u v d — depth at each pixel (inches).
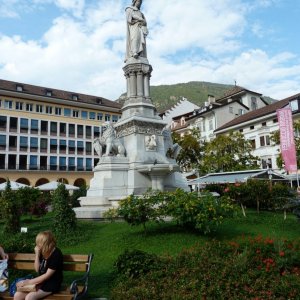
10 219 459.2
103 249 342.6
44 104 2086.6
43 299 188.2
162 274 216.7
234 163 1337.4
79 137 2208.4
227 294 181.5
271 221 493.7
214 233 382.6
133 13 676.1
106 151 587.8
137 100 631.2
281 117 850.8
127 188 557.0
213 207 352.2
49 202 708.0
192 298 179.9
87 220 505.7
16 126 1980.8
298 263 210.1
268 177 844.0
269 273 199.5
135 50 656.4
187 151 1368.1
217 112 1967.3
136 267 230.2
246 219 499.8
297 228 448.1
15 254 220.5
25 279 200.8
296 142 1120.8
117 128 629.6
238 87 2288.4
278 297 177.6
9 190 493.0
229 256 227.3
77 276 260.1
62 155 2128.4
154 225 419.2
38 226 509.7
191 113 2297.0
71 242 377.7
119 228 430.0
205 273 204.8
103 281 246.1
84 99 2299.5
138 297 189.5
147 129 602.5
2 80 2046.0
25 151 1993.1
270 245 237.3
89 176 2208.4
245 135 1733.5
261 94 2206.0
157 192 394.6
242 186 567.8
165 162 590.6
